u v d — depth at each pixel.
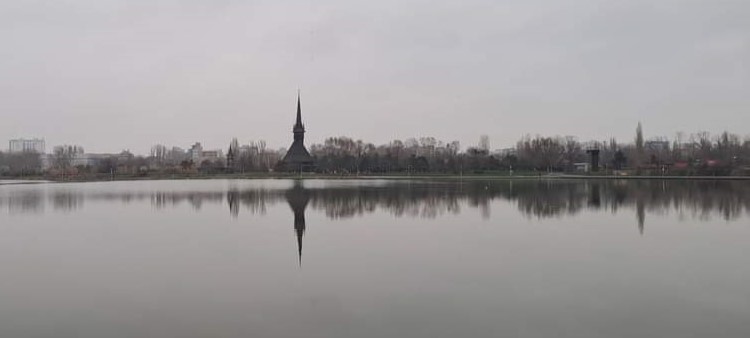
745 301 16.72
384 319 15.16
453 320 15.05
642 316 15.31
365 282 19.27
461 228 32.88
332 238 29.06
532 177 123.81
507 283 19.00
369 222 36.12
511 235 29.89
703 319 15.04
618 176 116.38
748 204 48.25
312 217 39.34
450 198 56.94
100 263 22.64
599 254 24.19
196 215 41.12
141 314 15.73
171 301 17.02
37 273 20.86
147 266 22.00
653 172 120.94
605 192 65.94
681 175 114.00
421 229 32.53
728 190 68.44
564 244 26.88
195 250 25.61
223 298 17.31
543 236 29.48
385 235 30.03
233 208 46.84
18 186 91.12
